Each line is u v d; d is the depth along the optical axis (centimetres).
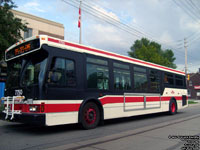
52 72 654
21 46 733
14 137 629
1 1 1305
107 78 861
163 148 507
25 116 626
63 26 2561
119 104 902
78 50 756
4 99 725
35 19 2272
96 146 525
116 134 678
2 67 1593
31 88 652
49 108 629
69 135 659
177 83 1411
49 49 657
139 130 754
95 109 793
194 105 2683
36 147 513
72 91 706
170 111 1289
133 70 1019
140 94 1038
